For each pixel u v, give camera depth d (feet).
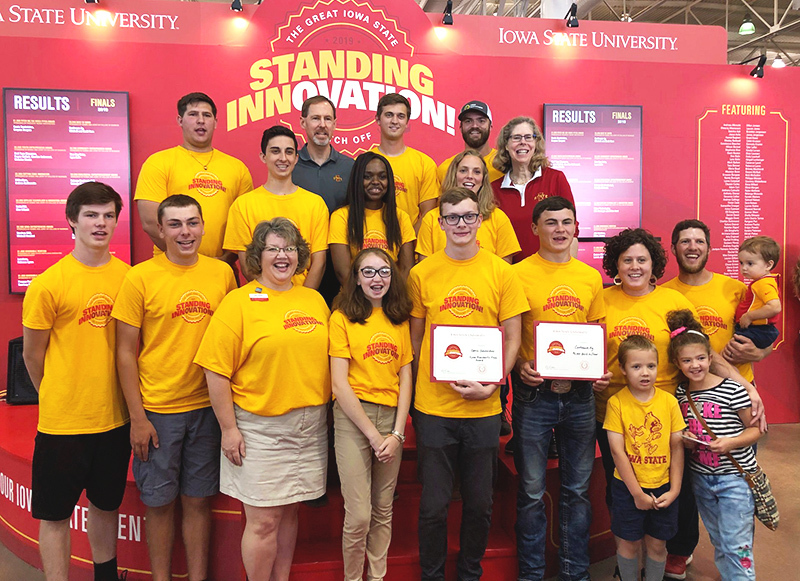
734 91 15.96
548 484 9.18
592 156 15.39
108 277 7.69
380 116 10.36
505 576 8.75
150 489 7.71
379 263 7.45
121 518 8.75
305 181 10.05
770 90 16.08
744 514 7.52
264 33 14.03
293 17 14.10
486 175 9.49
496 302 7.74
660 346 8.25
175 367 7.68
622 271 8.48
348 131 14.47
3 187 13.42
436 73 14.78
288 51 14.15
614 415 7.93
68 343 7.36
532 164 10.27
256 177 14.24
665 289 8.66
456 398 7.59
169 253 7.75
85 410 7.45
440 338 7.48
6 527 10.13
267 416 7.25
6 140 13.19
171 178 9.91
